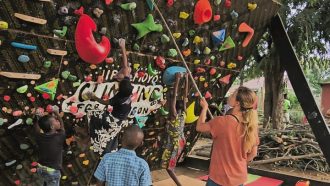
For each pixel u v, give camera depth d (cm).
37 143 397
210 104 624
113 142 456
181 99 554
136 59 449
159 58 470
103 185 297
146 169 296
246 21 550
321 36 984
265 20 587
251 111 357
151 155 620
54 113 404
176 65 504
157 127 569
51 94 387
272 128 996
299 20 916
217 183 353
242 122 354
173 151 520
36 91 377
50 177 395
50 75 378
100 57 386
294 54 604
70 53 379
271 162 827
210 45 525
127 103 431
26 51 346
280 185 664
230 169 350
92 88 426
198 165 786
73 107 421
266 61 965
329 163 576
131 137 298
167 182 636
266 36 798
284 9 920
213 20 497
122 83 419
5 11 316
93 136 443
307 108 595
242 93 357
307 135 895
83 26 365
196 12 468
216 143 361
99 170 296
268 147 872
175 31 466
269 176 694
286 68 614
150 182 298
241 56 598
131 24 413
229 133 352
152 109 525
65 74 386
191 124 641
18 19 326
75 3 355
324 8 959
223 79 602
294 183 664
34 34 343
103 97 443
